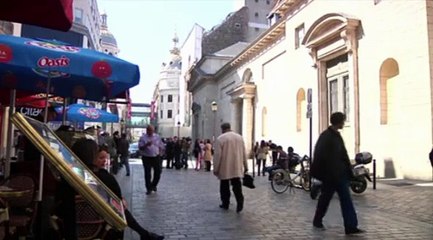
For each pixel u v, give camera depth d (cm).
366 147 1845
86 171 351
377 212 895
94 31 4816
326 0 2247
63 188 349
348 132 2011
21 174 464
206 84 5250
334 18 2028
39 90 596
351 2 1997
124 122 5106
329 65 2264
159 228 729
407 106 1603
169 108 10300
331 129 712
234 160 907
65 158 315
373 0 1822
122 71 463
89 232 358
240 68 4100
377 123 1770
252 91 3662
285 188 1286
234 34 6253
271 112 3206
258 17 6488
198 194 1210
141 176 1845
